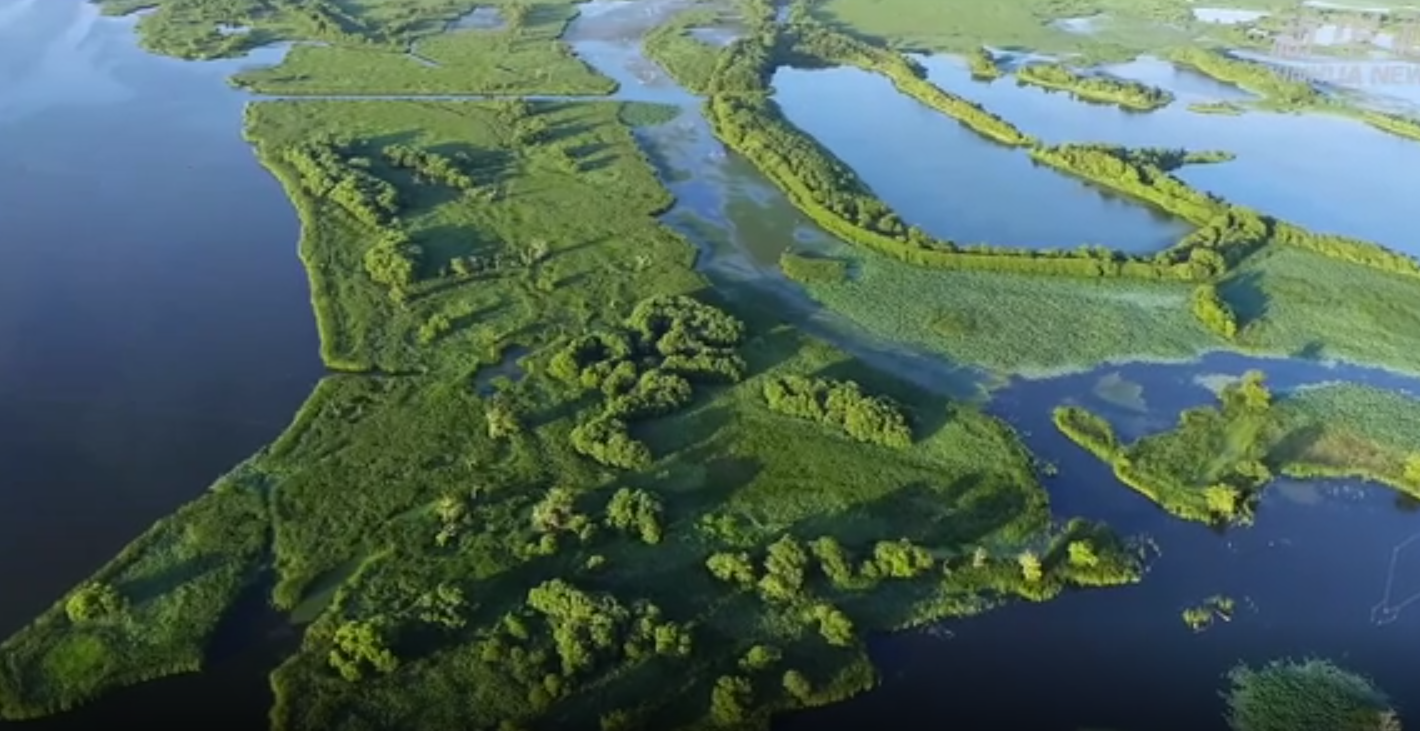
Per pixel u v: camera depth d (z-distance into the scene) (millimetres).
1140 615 97500
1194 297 143625
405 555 98562
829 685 89000
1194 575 101875
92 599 91188
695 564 99375
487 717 84500
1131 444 117812
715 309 135500
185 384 123000
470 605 92750
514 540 100500
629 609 92188
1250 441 118438
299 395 121812
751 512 106250
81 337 131125
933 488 110375
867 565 98438
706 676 88625
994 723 87312
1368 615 98312
